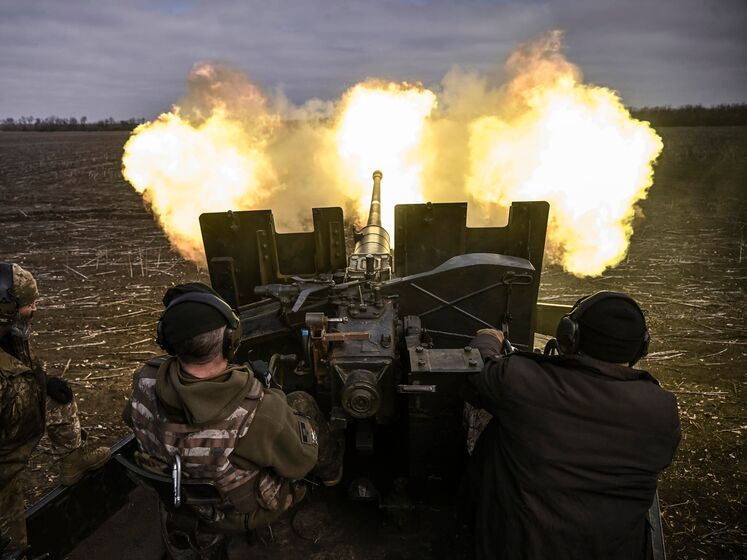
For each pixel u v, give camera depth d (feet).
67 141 193.36
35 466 16.99
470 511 7.91
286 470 6.65
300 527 9.52
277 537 9.33
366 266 13.65
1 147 164.96
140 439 6.56
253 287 14.75
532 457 6.60
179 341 5.95
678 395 20.74
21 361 8.25
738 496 15.62
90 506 9.59
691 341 25.45
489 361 7.39
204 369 6.27
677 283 34.24
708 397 20.57
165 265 40.32
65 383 9.21
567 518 6.46
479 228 14.35
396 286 11.90
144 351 25.18
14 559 7.45
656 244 44.39
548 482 6.51
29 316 8.20
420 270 14.87
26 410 8.11
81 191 77.97
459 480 9.65
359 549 9.12
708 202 63.36
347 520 9.73
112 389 21.66
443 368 8.69
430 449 9.36
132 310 30.68
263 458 6.35
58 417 9.09
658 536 8.30
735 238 46.16
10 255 43.19
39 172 100.83
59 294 33.65
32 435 8.41
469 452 9.97
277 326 12.42
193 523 6.92
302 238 14.84
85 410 20.15
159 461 6.47
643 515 6.52
